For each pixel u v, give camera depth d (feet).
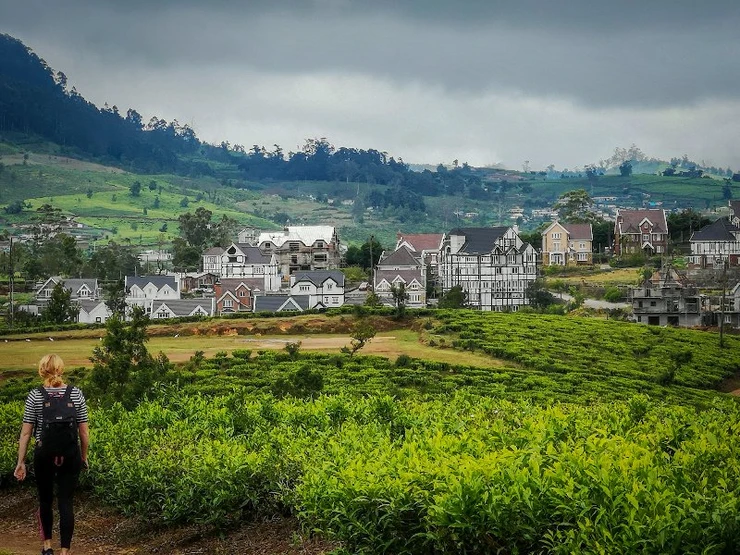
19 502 115.24
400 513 70.33
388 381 275.39
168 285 618.85
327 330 437.17
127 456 107.76
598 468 66.90
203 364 314.55
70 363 340.18
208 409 133.90
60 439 74.33
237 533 95.09
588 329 409.69
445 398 171.63
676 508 59.88
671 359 345.31
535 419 97.86
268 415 129.49
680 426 88.17
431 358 345.92
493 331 395.14
